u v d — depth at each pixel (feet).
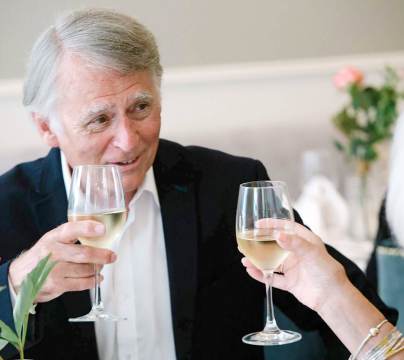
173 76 17.43
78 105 6.10
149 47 6.22
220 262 6.99
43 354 6.43
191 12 17.37
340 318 5.51
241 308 6.94
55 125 6.36
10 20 16.49
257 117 17.85
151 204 7.03
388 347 5.34
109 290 6.79
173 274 6.79
